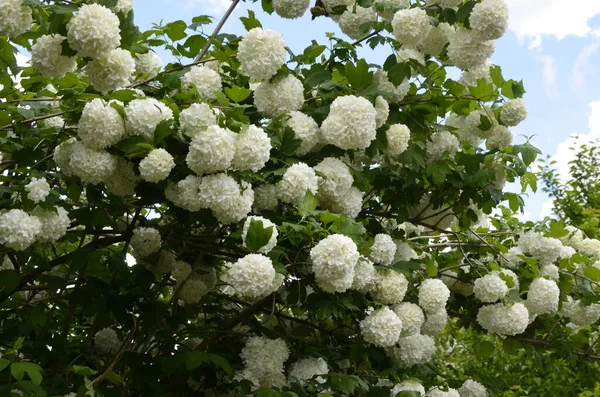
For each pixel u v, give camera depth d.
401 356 3.48
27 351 3.27
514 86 3.65
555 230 4.02
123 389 3.10
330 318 3.60
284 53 3.01
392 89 3.44
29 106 3.39
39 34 2.93
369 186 3.96
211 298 3.81
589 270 4.14
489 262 3.84
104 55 2.66
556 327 4.56
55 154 2.81
